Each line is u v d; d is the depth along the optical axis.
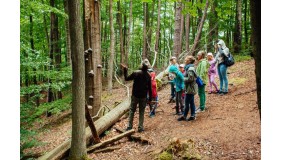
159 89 12.73
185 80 7.82
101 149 7.21
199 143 6.29
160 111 9.48
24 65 8.26
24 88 8.62
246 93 9.28
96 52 9.23
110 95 15.23
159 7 21.00
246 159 5.23
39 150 9.66
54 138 10.70
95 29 9.24
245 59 14.92
